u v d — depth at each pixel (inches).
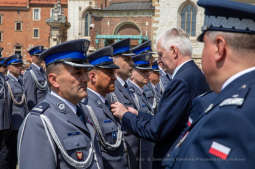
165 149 118.1
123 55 217.5
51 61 115.7
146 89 327.9
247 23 67.8
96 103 164.1
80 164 111.3
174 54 130.7
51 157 106.5
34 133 106.2
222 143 60.3
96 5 1996.8
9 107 319.6
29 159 103.3
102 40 1781.5
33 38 2433.6
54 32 1769.2
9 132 317.1
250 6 66.7
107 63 164.7
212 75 74.2
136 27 1780.3
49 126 108.5
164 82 406.9
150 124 120.9
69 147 110.2
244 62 69.2
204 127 65.3
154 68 354.6
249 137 57.2
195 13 1406.3
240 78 68.9
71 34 2241.6
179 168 74.9
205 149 62.9
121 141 168.4
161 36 135.9
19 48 2447.1
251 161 55.9
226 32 69.8
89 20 2236.7
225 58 70.8
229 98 66.6
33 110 112.7
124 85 225.5
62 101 117.0
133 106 219.6
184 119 116.8
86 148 115.7
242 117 59.2
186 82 118.8
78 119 118.3
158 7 1427.2
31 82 327.6
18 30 2444.6
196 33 1395.2
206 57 74.6
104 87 167.2
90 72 165.9
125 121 134.6
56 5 1771.7
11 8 2436.0
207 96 107.6
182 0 1405.0
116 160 161.6
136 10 1743.4
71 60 114.0
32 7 2427.4
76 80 114.8
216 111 65.2
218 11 71.3
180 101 116.0
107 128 161.6
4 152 305.3
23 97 338.0
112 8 1923.0
